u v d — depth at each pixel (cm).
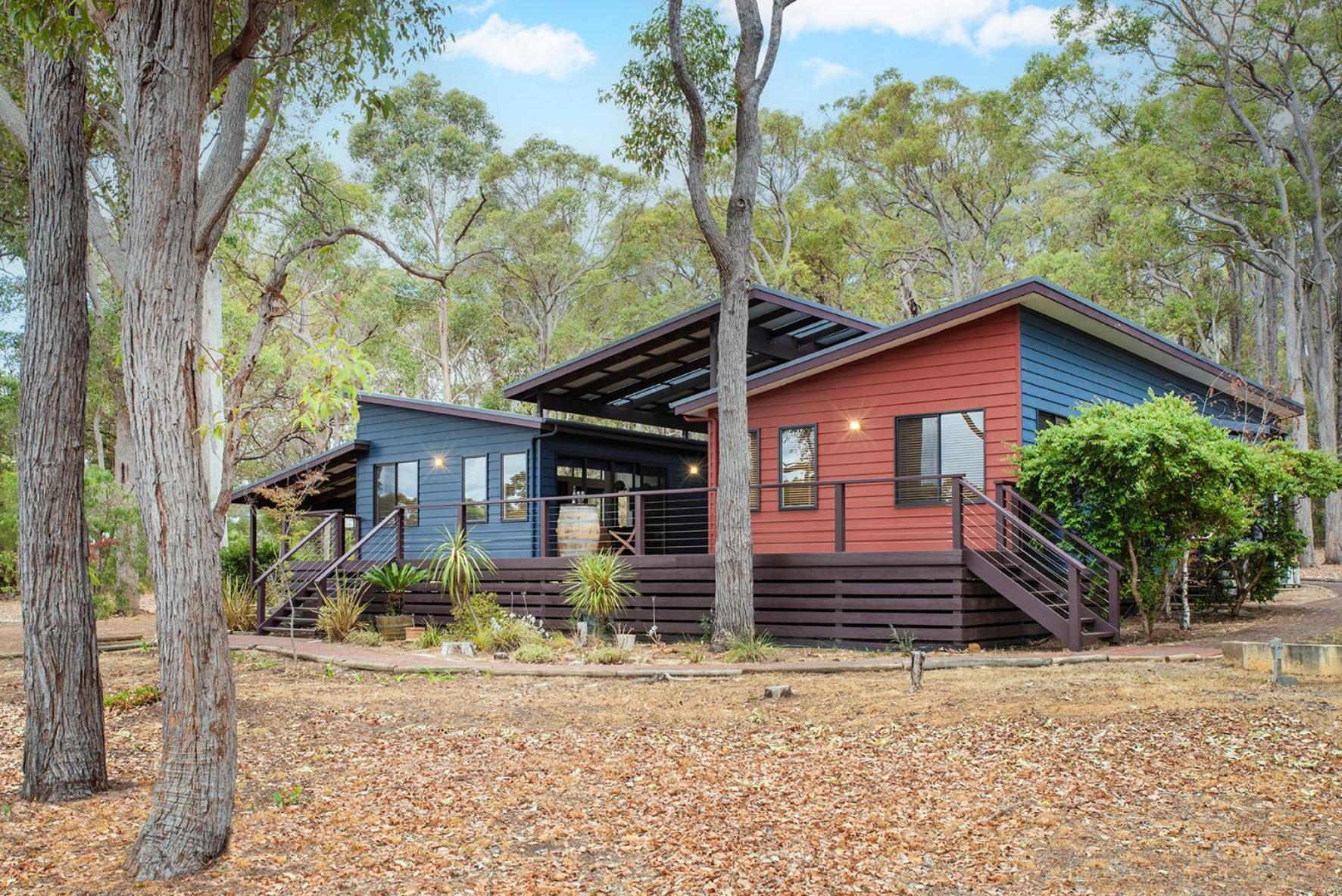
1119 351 1827
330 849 603
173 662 555
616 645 1470
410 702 1063
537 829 639
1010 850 585
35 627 716
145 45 545
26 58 746
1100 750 763
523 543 2045
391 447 2320
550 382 2073
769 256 4262
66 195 720
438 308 4241
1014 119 3681
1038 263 3838
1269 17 3234
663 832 631
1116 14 3303
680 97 1658
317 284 3916
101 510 2380
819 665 1183
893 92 4188
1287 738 757
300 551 2483
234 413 561
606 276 4647
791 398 1759
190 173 552
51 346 719
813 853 590
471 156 4472
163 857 550
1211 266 4056
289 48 791
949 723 867
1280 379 4031
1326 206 3519
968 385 1562
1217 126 3459
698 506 2514
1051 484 1388
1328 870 536
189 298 552
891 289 4284
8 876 556
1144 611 1355
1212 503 1295
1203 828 604
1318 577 2666
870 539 1645
